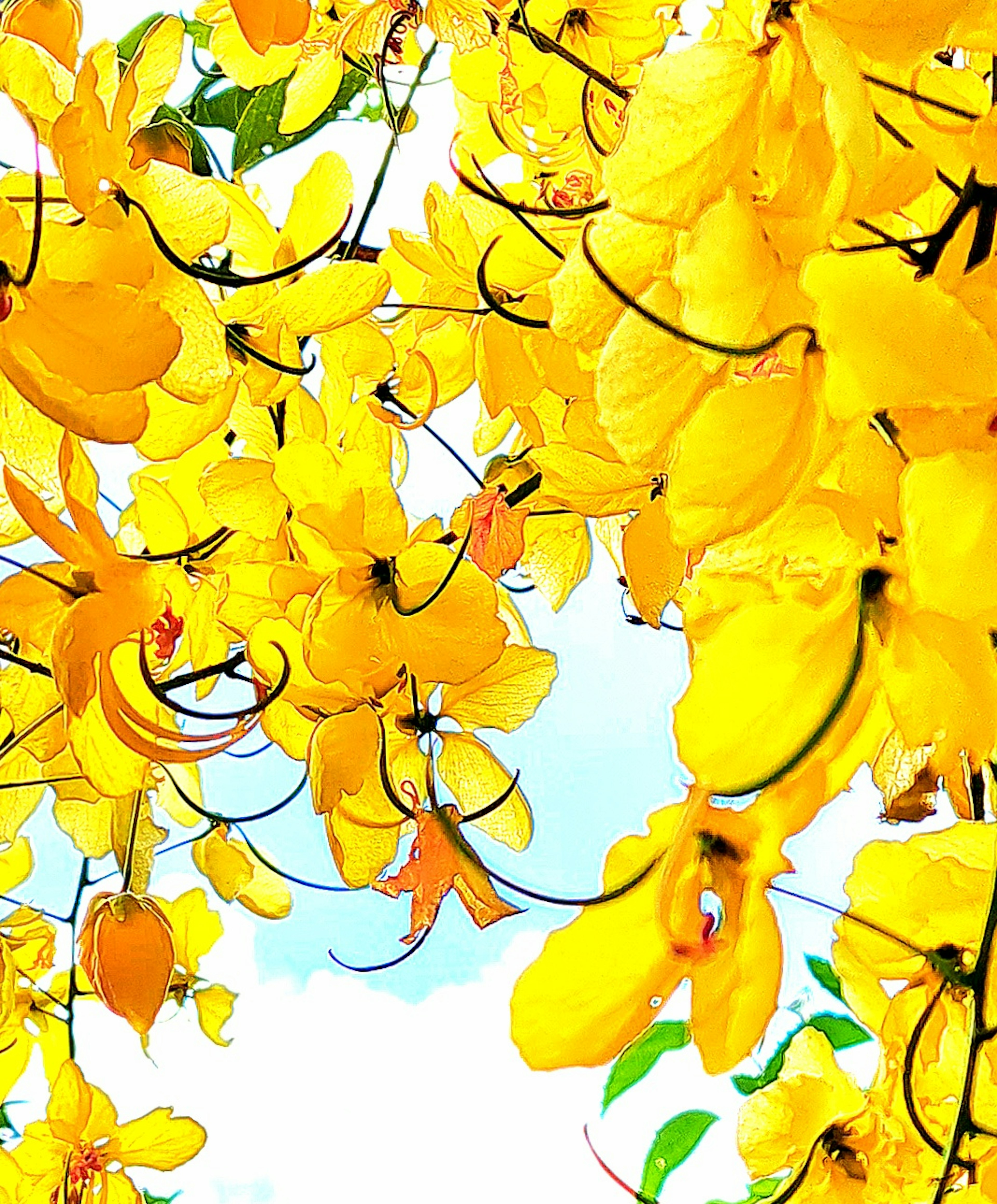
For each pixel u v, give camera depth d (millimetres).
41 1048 688
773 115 465
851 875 548
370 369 598
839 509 474
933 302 452
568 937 466
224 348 532
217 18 612
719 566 488
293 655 578
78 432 501
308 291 567
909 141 487
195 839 680
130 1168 675
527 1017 464
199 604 596
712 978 465
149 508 597
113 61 543
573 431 570
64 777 628
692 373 469
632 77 604
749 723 464
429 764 566
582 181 597
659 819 485
